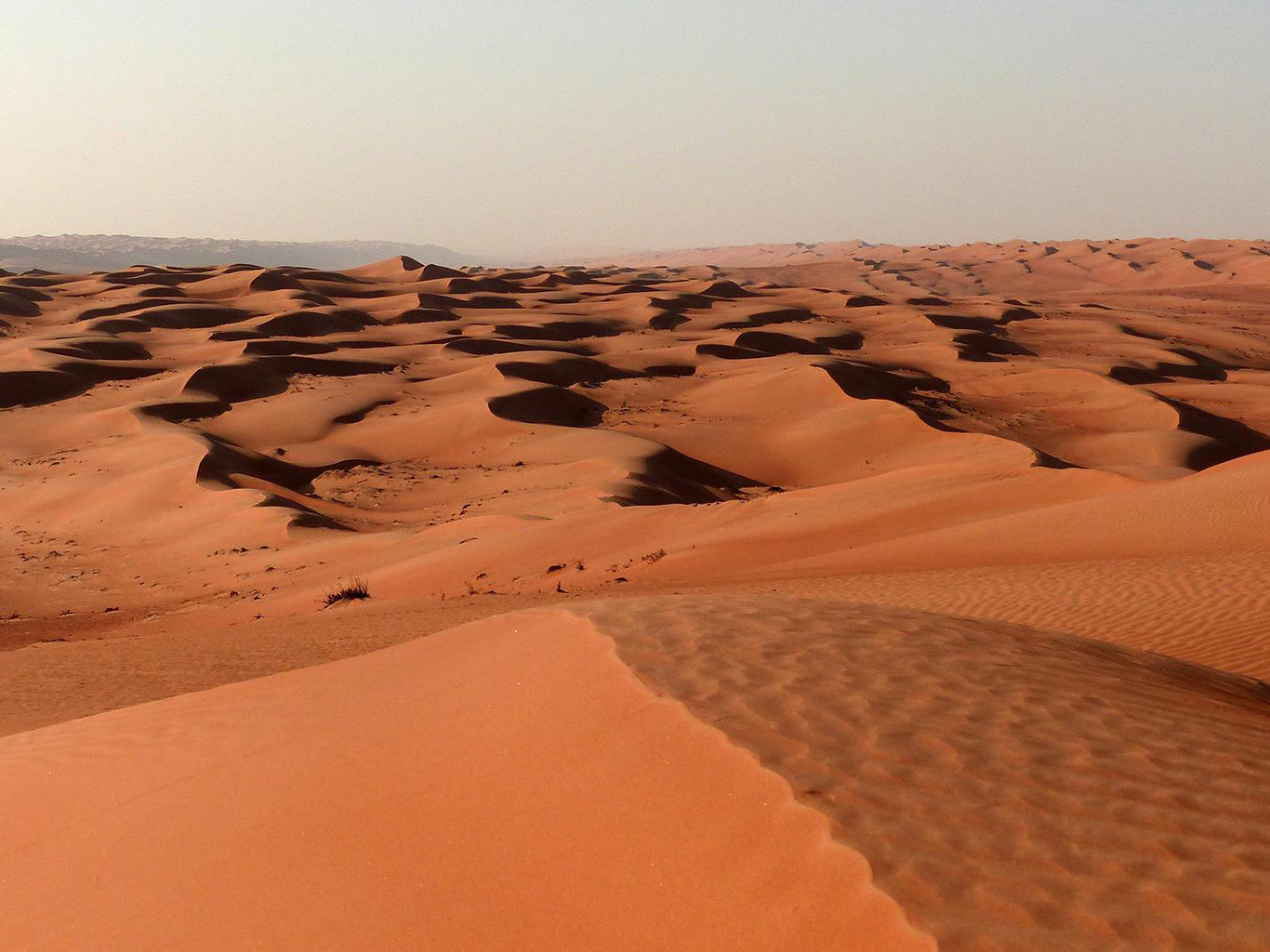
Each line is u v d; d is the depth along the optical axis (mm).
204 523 40062
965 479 29625
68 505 44938
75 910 4926
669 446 55938
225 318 106188
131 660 17297
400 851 4570
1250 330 136000
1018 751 4684
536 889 4082
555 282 162875
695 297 135000
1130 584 14617
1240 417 70250
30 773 6906
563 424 61844
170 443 51375
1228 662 10914
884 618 7004
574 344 94875
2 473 51219
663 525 29375
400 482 49750
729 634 6215
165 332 95938
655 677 5430
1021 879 3543
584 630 6371
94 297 122500
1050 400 71625
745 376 73000
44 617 30125
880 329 117812
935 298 157125
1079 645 7844
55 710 13852
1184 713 5773
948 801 4109
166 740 6836
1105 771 4523
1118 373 82188
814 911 3520
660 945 3615
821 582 17781
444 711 5785
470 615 18156
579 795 4566
